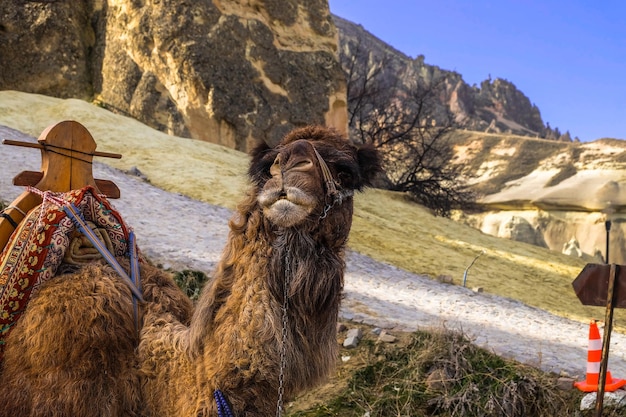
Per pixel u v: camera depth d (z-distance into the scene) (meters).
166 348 3.46
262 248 3.15
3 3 29.45
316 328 3.16
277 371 3.12
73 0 30.97
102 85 30.77
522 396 6.57
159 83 29.72
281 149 3.17
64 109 24.98
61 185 4.43
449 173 38.97
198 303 3.37
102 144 22.44
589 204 108.12
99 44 31.56
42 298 3.67
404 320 9.41
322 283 3.12
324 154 3.21
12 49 29.19
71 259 3.91
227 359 3.13
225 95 29.42
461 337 7.47
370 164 3.43
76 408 3.36
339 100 34.31
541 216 108.69
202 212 16.19
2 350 3.72
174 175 20.11
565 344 9.84
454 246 23.16
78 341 3.47
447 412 6.42
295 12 33.50
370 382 7.05
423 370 7.05
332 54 34.59
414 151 40.12
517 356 7.80
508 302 14.42
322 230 3.13
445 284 15.17
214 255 11.43
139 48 29.97
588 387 6.66
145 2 30.17
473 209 40.09
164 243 11.86
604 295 6.30
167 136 25.83
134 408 3.48
